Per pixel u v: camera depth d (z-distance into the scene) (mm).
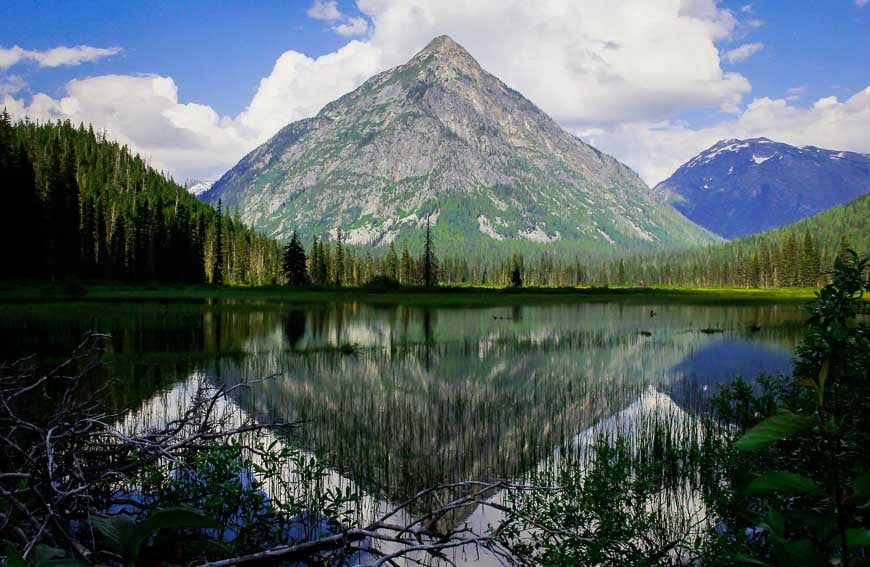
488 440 15352
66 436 5320
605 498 7660
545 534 6855
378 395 21219
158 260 103875
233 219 153250
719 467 8820
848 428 3457
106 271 94562
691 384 24188
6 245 74188
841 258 3768
